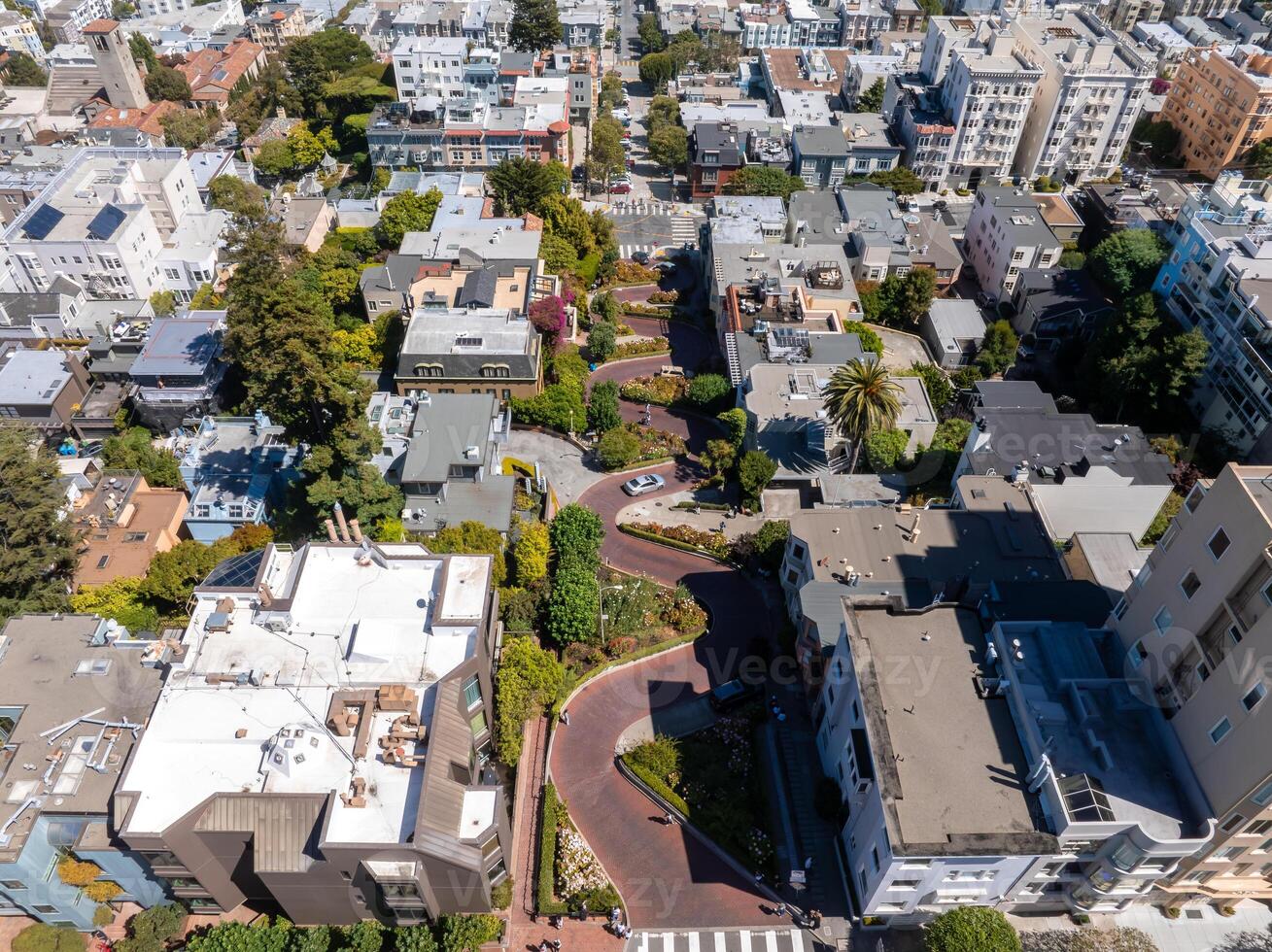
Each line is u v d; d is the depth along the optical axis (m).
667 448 109.88
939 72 183.00
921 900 59.88
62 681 65.12
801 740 75.06
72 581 86.12
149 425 112.06
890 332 134.50
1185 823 54.78
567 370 116.81
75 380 112.00
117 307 128.75
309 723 61.06
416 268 126.75
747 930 63.03
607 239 148.38
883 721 59.50
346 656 65.25
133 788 57.38
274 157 176.00
